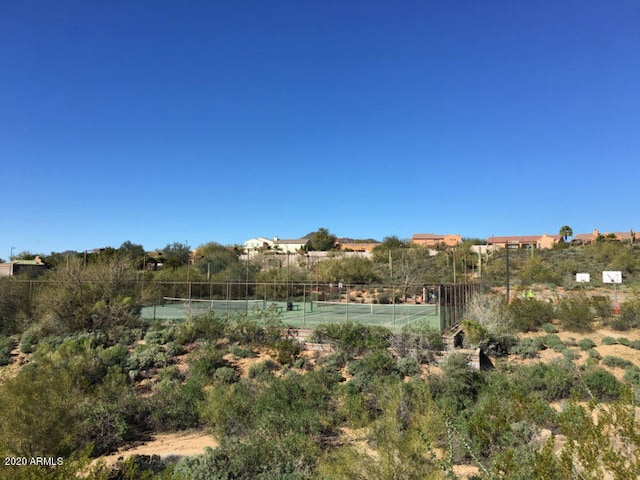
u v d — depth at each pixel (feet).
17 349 72.28
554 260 200.13
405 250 220.02
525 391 45.80
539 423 30.78
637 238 276.41
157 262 208.33
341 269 159.02
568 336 76.69
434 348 59.31
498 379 50.19
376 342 60.70
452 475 20.38
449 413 31.50
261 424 36.83
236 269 151.84
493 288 141.49
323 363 58.29
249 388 49.93
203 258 180.96
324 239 312.29
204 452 33.35
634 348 68.13
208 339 67.67
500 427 28.89
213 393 44.65
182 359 61.98
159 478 24.36
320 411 41.11
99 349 62.54
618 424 16.16
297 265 186.39
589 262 189.98
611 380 47.98
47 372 44.55
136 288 89.66
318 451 31.53
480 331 65.00
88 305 79.20
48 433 30.91
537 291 133.69
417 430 23.17
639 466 14.26
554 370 51.62
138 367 58.54
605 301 90.53
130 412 43.62
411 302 126.93
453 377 49.32
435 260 202.59
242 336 67.77
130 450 38.22
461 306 80.79
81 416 38.99
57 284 83.61
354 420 35.04
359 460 23.36
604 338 72.54
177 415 44.21
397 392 34.24
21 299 90.07
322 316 90.84
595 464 15.05
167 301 116.88
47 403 31.96
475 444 28.55
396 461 22.24
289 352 60.95
